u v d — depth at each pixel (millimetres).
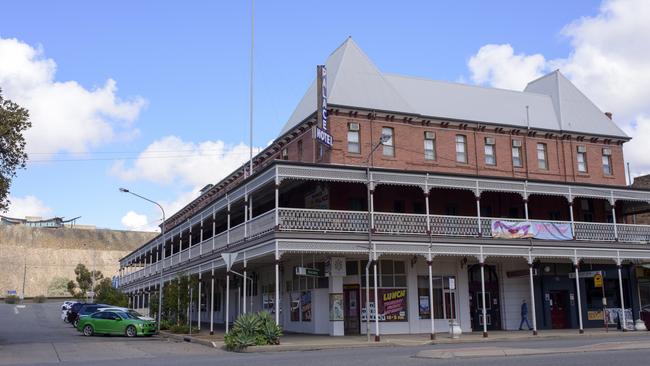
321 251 27375
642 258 34688
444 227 30156
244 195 31531
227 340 23891
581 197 34625
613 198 34500
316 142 35062
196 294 40562
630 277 38500
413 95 38406
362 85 35906
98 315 35875
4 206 29469
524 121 40281
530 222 31906
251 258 29516
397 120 35812
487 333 30406
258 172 29219
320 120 32438
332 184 31984
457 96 40031
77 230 144625
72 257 137000
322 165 27812
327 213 28141
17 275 128250
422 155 36250
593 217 39281
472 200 35719
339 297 31234
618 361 15336
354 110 34375
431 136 36844
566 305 36844
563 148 40812
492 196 36375
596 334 29984
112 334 35312
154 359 19531
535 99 42906
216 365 16375
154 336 35406
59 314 75562
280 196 36500
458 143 37719
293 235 26969
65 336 35562
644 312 33469
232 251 32062
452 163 36938
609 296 38344
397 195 33812
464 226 30547
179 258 44875
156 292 51344
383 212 31656
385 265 32688
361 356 18734
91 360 19484
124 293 65500
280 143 39688
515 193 34938
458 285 34094
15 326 50562
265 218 28391
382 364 15625
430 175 29844
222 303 49594
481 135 38438
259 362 17156
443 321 33344
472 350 18344
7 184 29219
